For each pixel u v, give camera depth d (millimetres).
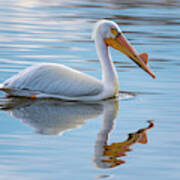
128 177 8367
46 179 8156
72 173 8430
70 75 13406
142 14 29547
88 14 28828
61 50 19188
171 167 8805
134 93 14227
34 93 13227
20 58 17641
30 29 23547
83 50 19328
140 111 12391
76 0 35594
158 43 21125
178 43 21188
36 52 18703
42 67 13367
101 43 14094
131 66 17469
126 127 11062
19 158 9039
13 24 24734
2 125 10922
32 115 11758
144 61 13906
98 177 8305
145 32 23766
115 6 32625
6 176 8250
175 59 18250
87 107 12750
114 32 14016
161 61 17938
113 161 9016
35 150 9453
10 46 19562
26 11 29453
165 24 26203
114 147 9758
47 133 10461
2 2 32781
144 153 9484
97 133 10570
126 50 13945
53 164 8797
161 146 9875
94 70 16422
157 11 30922
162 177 8367
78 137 10289
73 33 22828
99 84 13594
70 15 28375
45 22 25703
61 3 33719
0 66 16422
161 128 11031
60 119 11508
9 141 9914
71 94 13289
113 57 18859
